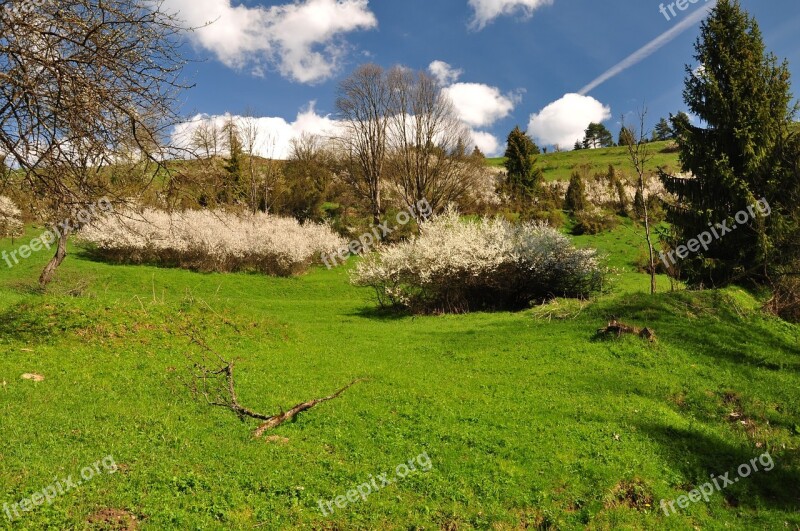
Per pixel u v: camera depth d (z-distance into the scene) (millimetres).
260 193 54219
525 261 24422
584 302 20828
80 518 6293
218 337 16094
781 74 22797
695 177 26500
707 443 10414
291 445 8977
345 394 11789
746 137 21984
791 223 21297
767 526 8203
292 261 37969
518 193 60938
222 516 6797
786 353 15656
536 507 7836
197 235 36125
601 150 93188
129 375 11695
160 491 7086
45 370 11297
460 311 25281
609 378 13391
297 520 6930
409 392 12109
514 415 10961
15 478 6836
